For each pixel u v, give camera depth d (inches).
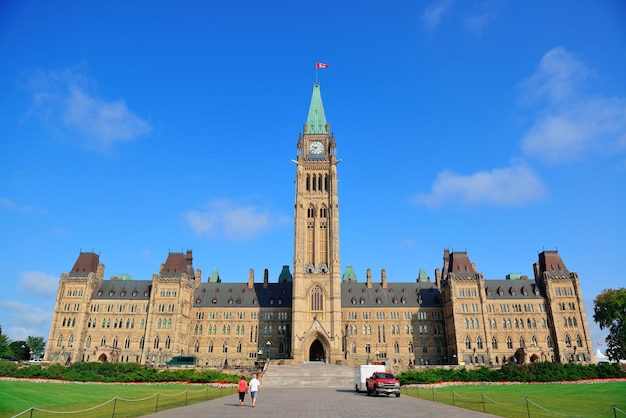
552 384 3088.1
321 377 3843.5
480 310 5708.7
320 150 6220.5
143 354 5605.3
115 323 5910.4
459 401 1999.3
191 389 2815.0
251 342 6146.7
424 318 6235.2
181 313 5836.6
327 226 5836.6
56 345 5693.9
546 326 5733.3
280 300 6353.3
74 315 5841.5
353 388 3363.7
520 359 5433.1
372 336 6186.0
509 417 1444.4
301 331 5383.9
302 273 5595.5
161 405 1825.8
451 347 5807.1
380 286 6574.8
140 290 6102.4
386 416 1425.9
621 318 4712.1
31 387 2375.7
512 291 5925.2
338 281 5536.4
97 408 1696.6
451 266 6063.0
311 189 6018.7
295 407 1733.5
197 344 6166.3
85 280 5959.6
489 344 5565.9
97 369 3412.9
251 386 1792.6
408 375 3169.3
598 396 2213.3
